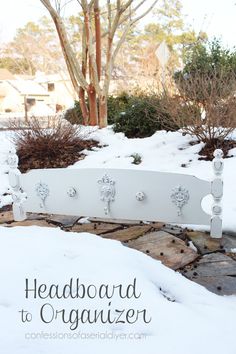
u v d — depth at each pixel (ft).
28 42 84.53
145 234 10.25
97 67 24.68
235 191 12.50
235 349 4.90
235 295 6.93
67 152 18.72
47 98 93.56
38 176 11.16
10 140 20.17
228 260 8.48
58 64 78.69
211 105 16.48
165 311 5.64
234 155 15.92
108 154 18.38
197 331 5.23
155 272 7.13
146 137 20.80
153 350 4.68
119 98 28.84
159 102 19.03
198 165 15.71
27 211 11.57
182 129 18.06
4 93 94.63
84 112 25.45
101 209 10.71
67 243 8.02
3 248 7.55
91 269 6.71
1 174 16.46
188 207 9.94
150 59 60.54
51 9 22.72
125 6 22.50
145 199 10.27
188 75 20.76
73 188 10.84
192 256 8.72
